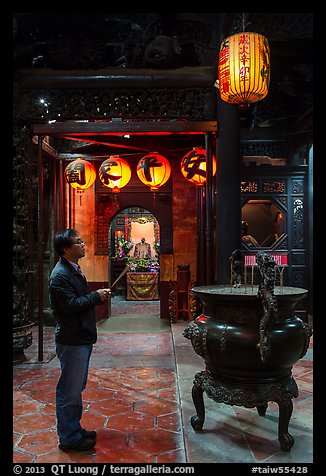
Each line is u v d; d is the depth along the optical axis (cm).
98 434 335
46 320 850
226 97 433
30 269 612
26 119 583
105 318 919
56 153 845
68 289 296
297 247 779
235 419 343
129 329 805
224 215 552
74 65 579
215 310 305
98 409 390
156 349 639
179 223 918
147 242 1427
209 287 367
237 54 410
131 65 575
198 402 321
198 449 289
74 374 301
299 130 802
